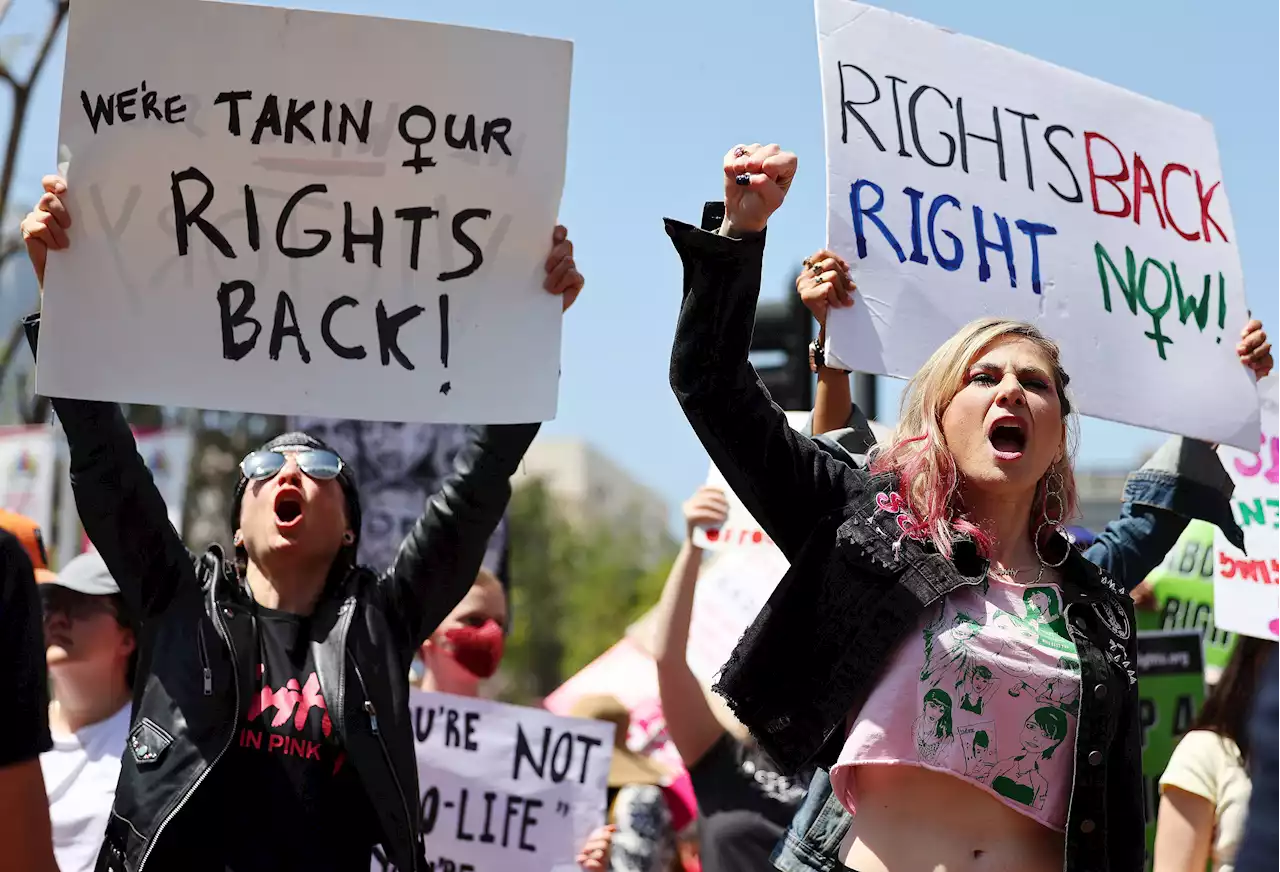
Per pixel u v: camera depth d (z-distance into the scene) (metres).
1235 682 3.84
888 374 3.40
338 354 3.24
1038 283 3.68
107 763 3.97
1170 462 3.92
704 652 5.01
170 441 6.65
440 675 4.79
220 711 2.90
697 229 2.48
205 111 3.25
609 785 4.96
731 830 3.93
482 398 3.25
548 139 3.33
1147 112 3.99
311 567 3.16
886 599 2.43
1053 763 2.38
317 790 2.90
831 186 3.46
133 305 3.18
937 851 2.35
